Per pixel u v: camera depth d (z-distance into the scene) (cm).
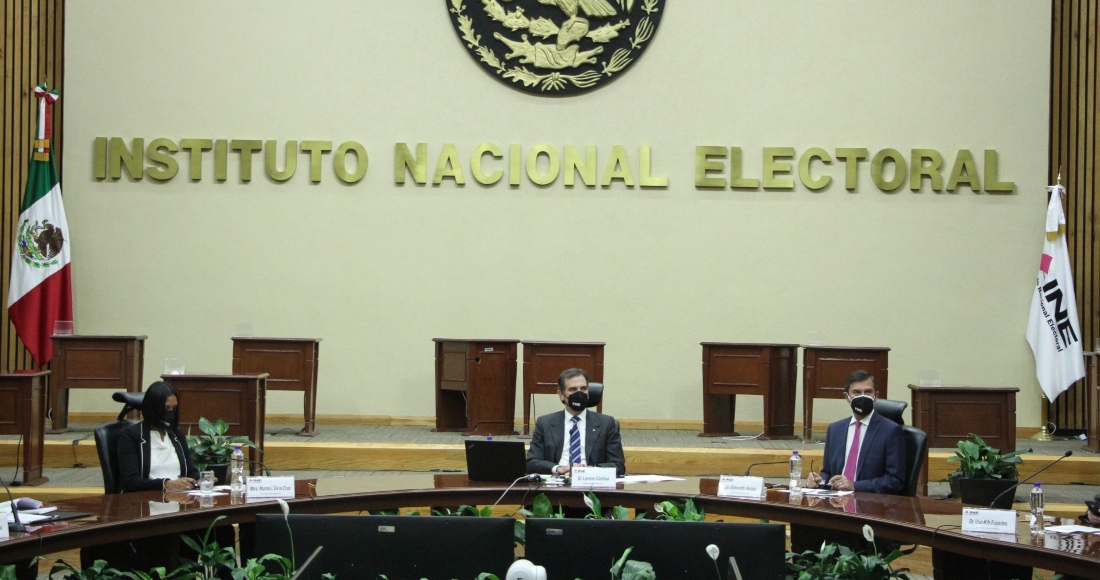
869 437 572
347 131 1070
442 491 505
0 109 1053
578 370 607
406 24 1072
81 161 1060
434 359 1058
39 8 1075
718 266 1063
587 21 1069
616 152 1064
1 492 709
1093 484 827
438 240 1067
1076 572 369
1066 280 1014
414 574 359
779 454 841
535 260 1067
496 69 1066
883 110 1062
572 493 509
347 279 1064
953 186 1052
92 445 839
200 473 582
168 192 1062
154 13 1066
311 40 1071
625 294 1064
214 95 1066
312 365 932
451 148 1064
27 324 989
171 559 477
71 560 646
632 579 343
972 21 1060
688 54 1070
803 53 1066
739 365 950
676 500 496
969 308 1055
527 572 309
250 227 1063
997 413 776
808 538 522
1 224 1051
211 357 1059
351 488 507
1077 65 1070
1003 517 417
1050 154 1084
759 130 1067
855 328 1055
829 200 1061
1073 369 1007
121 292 1058
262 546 360
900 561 670
